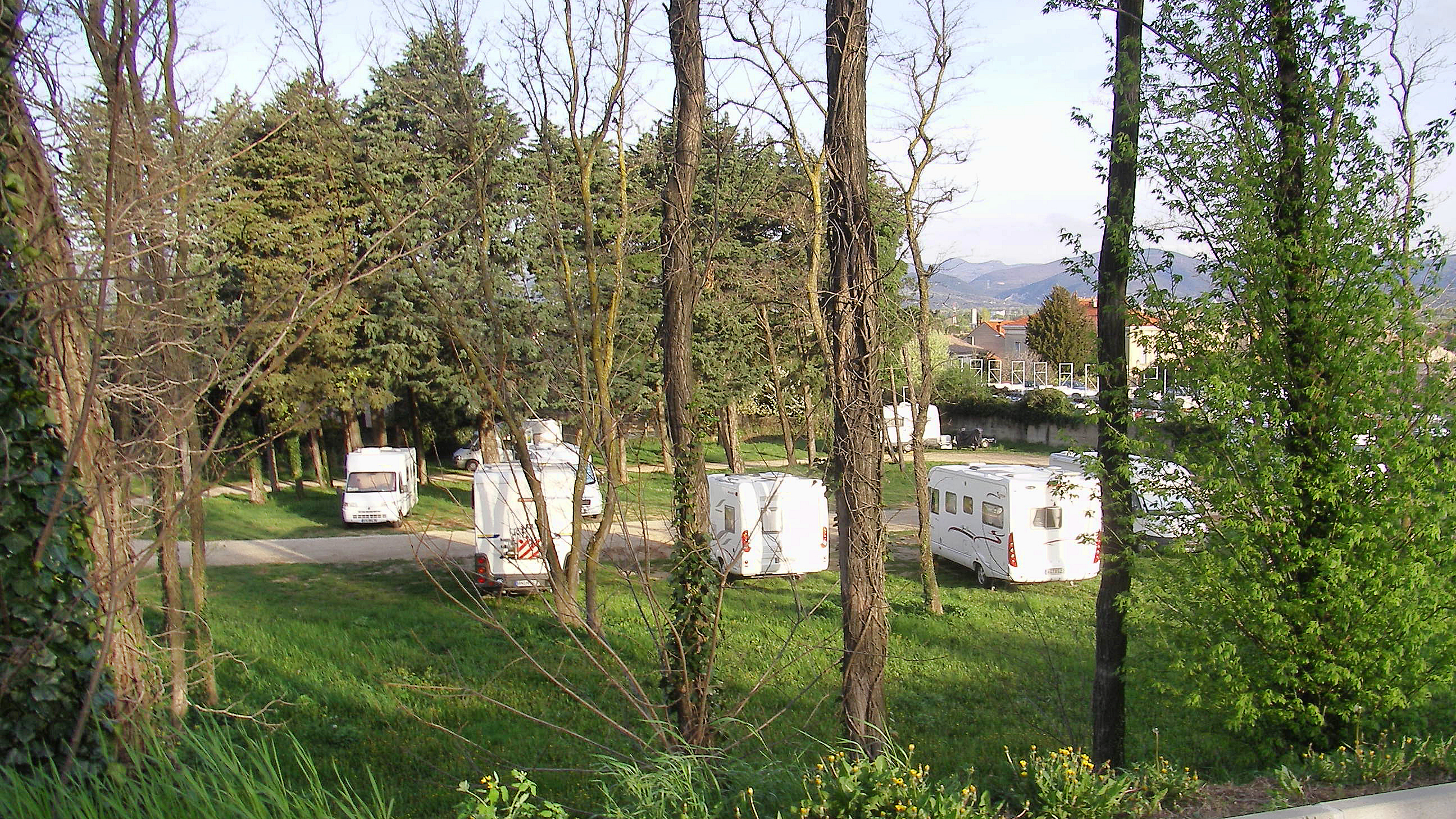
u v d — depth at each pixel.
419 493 36.31
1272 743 7.73
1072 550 20.50
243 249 20.73
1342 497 7.55
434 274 18.12
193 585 9.45
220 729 5.77
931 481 23.86
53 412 5.37
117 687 5.57
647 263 19.22
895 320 16.94
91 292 5.85
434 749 9.77
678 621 7.57
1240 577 7.71
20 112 5.28
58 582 5.36
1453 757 6.18
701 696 7.25
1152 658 8.60
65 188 6.12
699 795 5.42
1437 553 7.35
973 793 5.17
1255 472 7.72
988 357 76.19
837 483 8.02
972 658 14.71
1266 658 7.66
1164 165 8.10
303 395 26.62
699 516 8.06
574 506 15.96
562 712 10.83
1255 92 7.76
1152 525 8.33
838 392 7.92
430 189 13.55
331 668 13.05
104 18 6.11
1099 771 6.57
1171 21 8.13
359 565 23.48
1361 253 7.38
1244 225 7.66
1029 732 10.79
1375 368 7.38
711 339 29.92
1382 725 7.54
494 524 18.11
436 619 17.02
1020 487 20.11
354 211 19.31
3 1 5.21
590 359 15.95
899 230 16.59
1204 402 7.86
